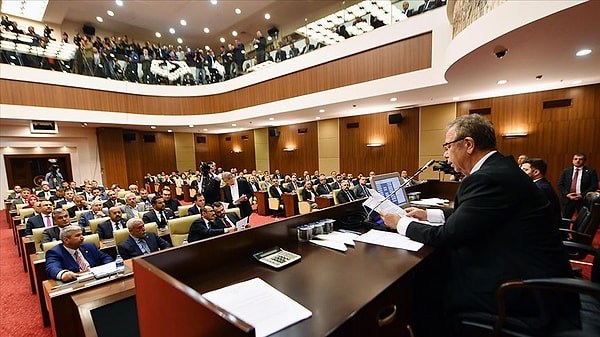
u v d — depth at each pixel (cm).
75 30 1018
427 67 502
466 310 104
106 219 357
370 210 155
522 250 96
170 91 945
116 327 151
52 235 305
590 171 389
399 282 95
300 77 708
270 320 68
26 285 321
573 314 95
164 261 85
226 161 1367
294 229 126
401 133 793
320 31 673
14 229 462
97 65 837
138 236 276
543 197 101
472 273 102
